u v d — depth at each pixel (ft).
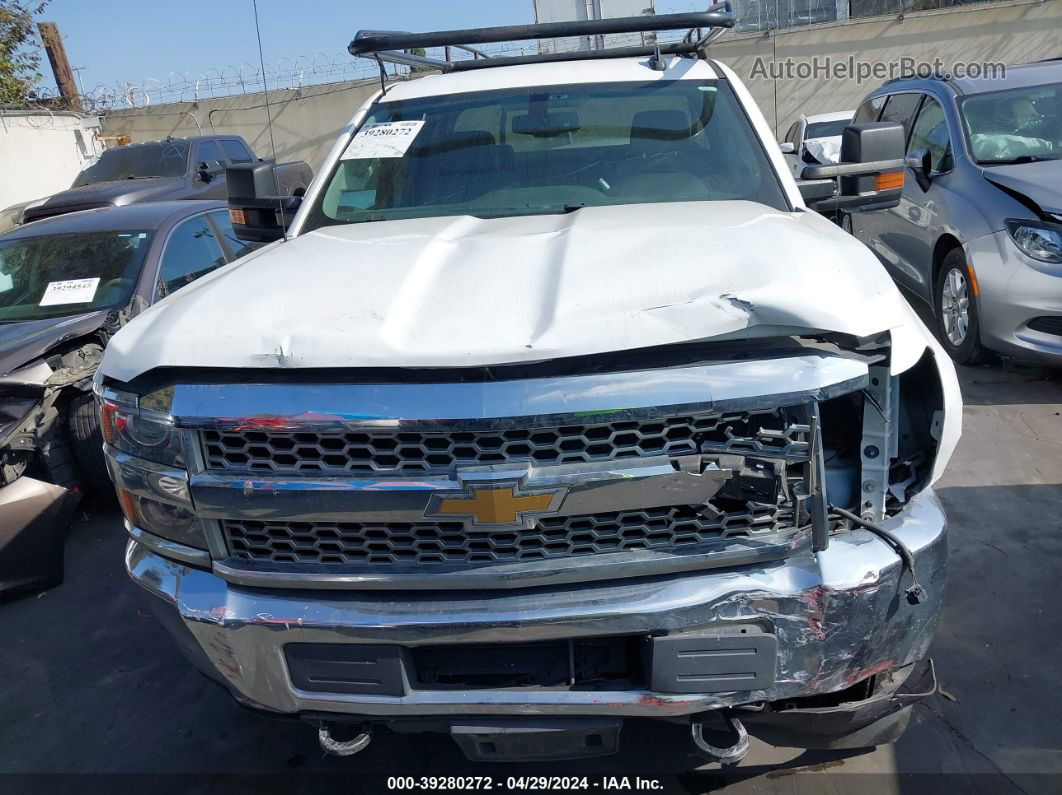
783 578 6.24
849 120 36.06
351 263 7.59
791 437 6.05
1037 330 16.26
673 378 5.95
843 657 6.40
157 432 6.63
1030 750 8.27
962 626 10.15
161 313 7.38
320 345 6.16
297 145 71.41
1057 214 15.84
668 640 6.18
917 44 57.77
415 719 6.63
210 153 40.52
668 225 7.84
